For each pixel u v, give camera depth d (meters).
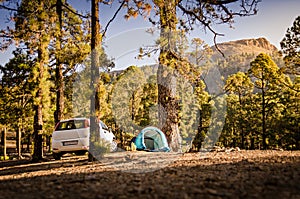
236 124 35.75
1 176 8.28
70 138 13.60
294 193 3.91
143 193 4.38
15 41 13.02
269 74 29.66
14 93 15.38
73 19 15.59
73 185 5.25
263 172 5.46
